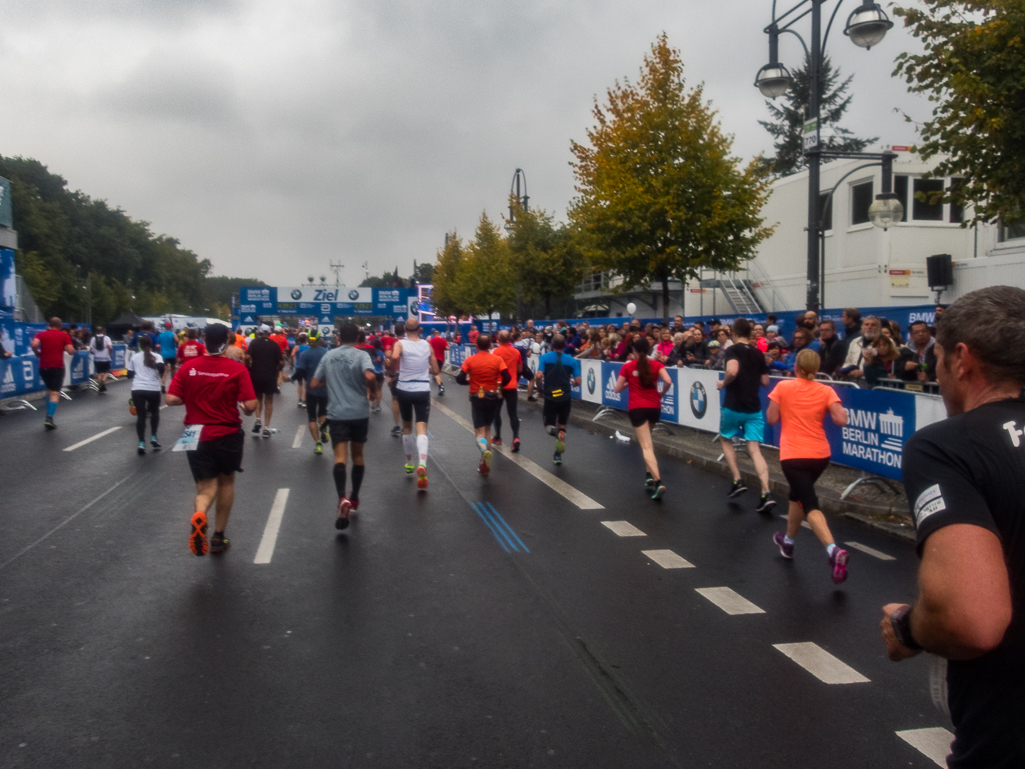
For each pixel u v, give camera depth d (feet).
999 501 4.79
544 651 13.98
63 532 22.53
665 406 44.14
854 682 12.78
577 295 147.13
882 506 24.68
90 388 75.46
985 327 5.22
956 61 28.63
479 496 27.91
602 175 70.23
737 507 26.30
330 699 12.00
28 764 10.09
